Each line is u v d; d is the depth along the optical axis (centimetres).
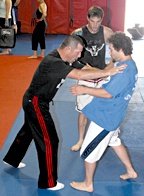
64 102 692
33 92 385
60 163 474
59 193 411
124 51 362
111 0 1379
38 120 389
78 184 418
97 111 376
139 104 698
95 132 381
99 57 475
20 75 858
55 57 375
